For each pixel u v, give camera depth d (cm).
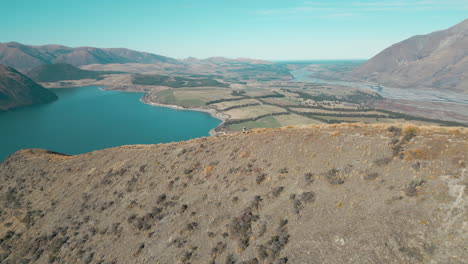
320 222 2283
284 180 3017
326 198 2508
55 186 5316
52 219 4316
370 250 1838
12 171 6725
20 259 3672
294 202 2619
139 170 4638
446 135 2772
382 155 2764
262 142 4019
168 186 3884
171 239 2927
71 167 5831
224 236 2641
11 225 4562
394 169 2506
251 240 2448
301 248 2131
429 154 2511
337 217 2247
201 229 2873
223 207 3028
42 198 5088
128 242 3178
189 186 3703
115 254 3091
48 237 3866
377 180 2458
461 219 1781
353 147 3095
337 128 3934
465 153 2342
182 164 4325
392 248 1789
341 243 2003
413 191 2153
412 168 2419
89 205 4272
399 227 1909
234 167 3650
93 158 6025
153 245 2969
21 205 5097
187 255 2616
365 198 2314
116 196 4203
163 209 3450
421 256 1678
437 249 1675
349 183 2570
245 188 3164
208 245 2638
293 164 3228
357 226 2069
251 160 3659
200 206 3203
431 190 2109
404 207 2052
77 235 3697
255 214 2730
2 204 5388
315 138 3597
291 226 2391
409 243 1780
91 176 5144
